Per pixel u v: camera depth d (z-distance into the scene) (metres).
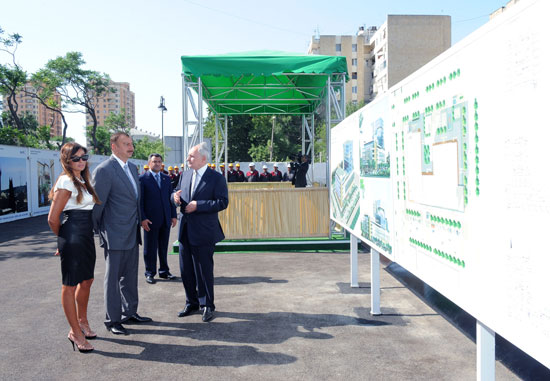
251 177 17.58
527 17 1.62
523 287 1.71
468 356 3.36
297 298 5.05
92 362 3.36
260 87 10.45
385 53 65.88
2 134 32.47
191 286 4.56
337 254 7.85
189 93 8.41
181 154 29.28
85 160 3.58
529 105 1.62
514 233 1.76
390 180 3.53
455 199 2.32
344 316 4.38
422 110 2.79
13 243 9.73
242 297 5.12
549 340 1.55
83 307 3.85
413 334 3.85
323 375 3.07
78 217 3.60
